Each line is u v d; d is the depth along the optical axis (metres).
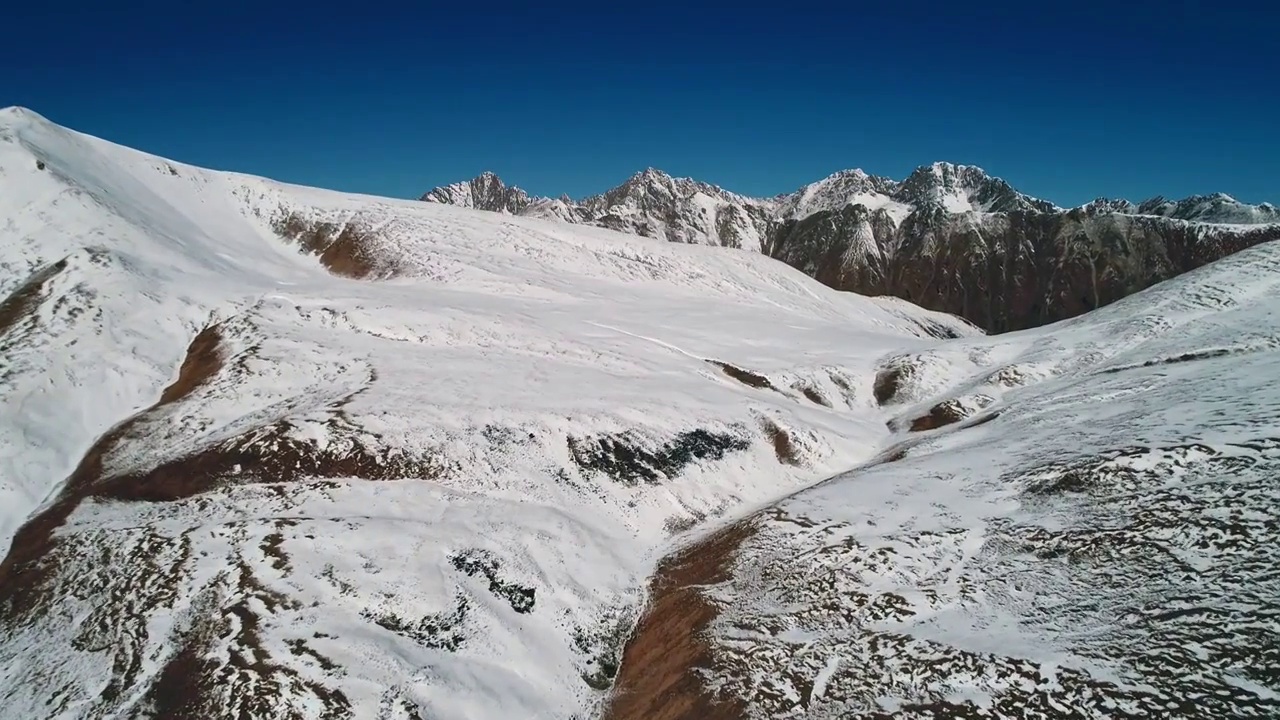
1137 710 10.00
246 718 12.20
